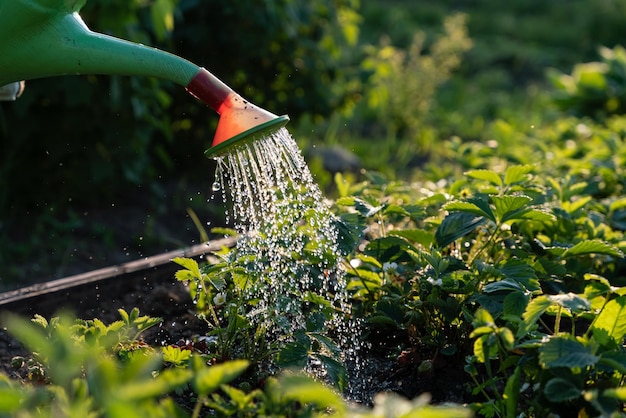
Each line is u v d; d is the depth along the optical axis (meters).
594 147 5.43
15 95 3.25
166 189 6.13
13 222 5.33
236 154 2.66
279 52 6.45
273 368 2.79
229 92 2.61
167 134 5.82
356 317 3.16
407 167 7.36
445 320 2.93
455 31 8.80
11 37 2.53
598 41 13.13
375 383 2.88
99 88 5.34
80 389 1.92
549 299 2.38
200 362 2.04
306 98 6.62
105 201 5.73
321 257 2.92
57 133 5.39
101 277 3.61
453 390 2.83
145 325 2.69
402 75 8.41
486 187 3.52
